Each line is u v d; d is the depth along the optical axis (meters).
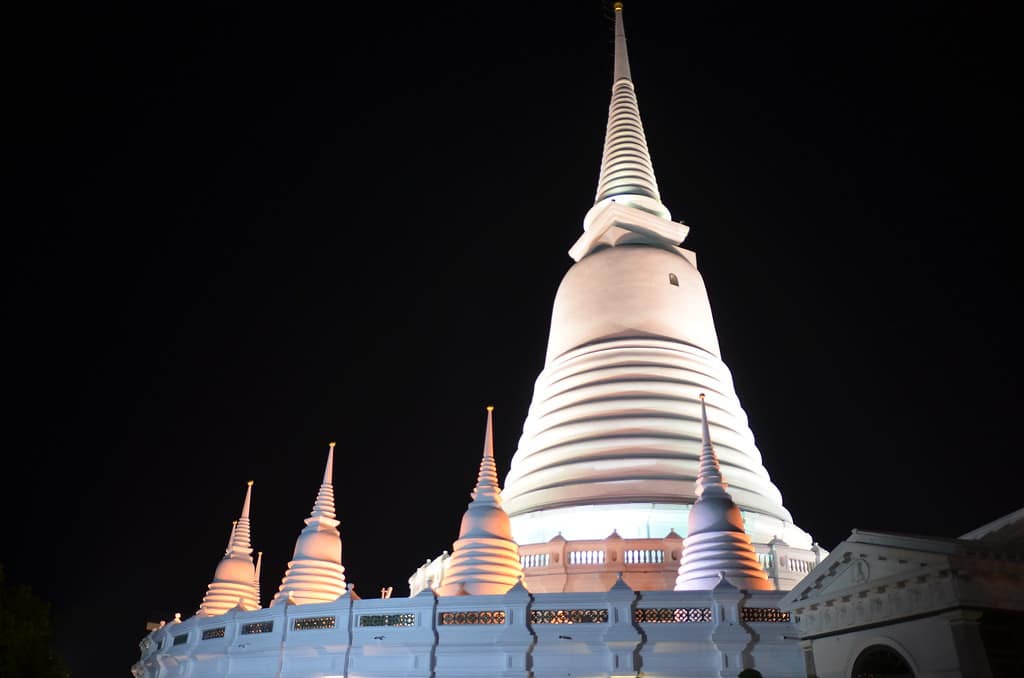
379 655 42.81
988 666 27.17
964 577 28.08
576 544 53.16
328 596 56.25
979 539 30.88
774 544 54.00
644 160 81.00
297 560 57.34
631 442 59.62
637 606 41.00
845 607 32.62
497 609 42.31
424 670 41.56
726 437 62.47
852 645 32.09
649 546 52.41
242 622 47.91
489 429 56.09
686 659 39.78
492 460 54.72
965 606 27.56
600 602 41.34
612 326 67.62
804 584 34.59
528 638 40.84
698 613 40.62
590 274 71.06
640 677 39.56
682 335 67.62
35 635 49.28
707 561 45.72
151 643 57.28
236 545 65.94
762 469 63.69
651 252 70.94
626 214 74.19
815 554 56.50
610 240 74.06
